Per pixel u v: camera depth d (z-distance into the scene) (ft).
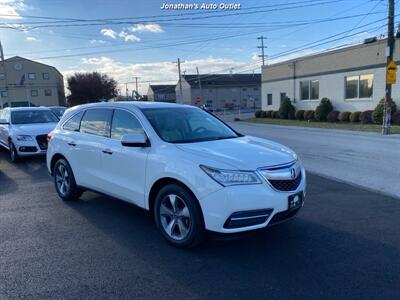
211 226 13.11
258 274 12.28
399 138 55.47
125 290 11.42
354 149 42.98
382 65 82.43
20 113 40.22
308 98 109.40
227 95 307.99
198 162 13.50
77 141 19.75
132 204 16.62
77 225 17.34
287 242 14.88
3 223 17.71
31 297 11.06
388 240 14.92
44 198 22.24
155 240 15.40
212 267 12.85
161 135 15.78
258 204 12.94
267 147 15.47
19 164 34.91
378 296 10.81
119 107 18.02
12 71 253.85
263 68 131.85
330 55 98.32
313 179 26.48
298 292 11.10
